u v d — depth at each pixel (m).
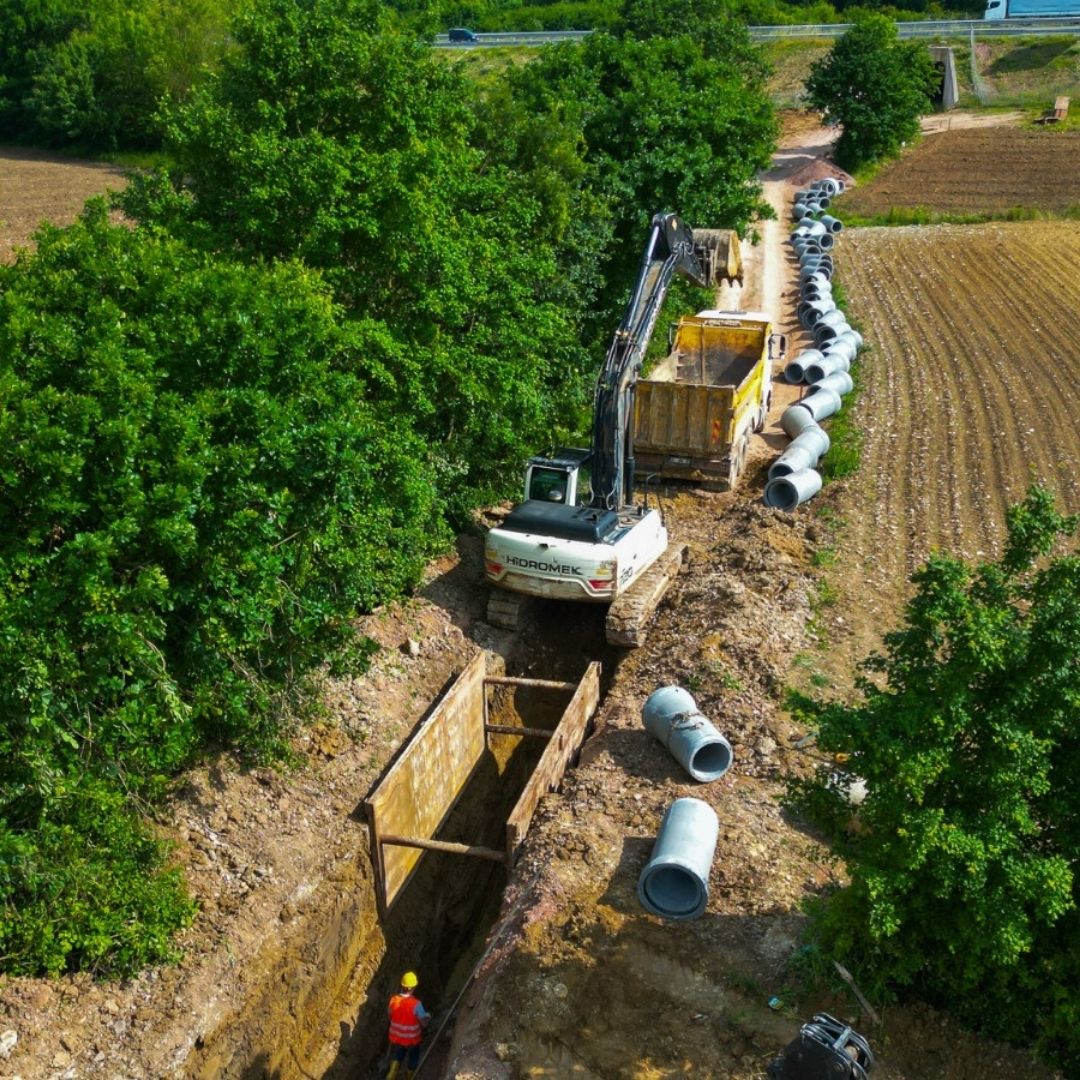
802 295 35.69
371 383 16.72
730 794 13.00
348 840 13.04
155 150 55.50
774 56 68.94
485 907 15.24
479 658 15.61
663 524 19.78
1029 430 24.81
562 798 13.26
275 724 13.34
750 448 24.67
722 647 15.70
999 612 8.87
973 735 9.05
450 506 19.34
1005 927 8.43
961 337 31.86
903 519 20.64
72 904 10.61
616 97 29.88
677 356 25.33
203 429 11.73
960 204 48.03
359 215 16.09
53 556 10.62
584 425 23.86
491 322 18.77
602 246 26.53
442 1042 12.27
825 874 11.78
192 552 11.48
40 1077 9.81
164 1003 10.75
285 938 11.84
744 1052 9.74
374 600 15.94
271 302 13.00
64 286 12.87
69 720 10.80
